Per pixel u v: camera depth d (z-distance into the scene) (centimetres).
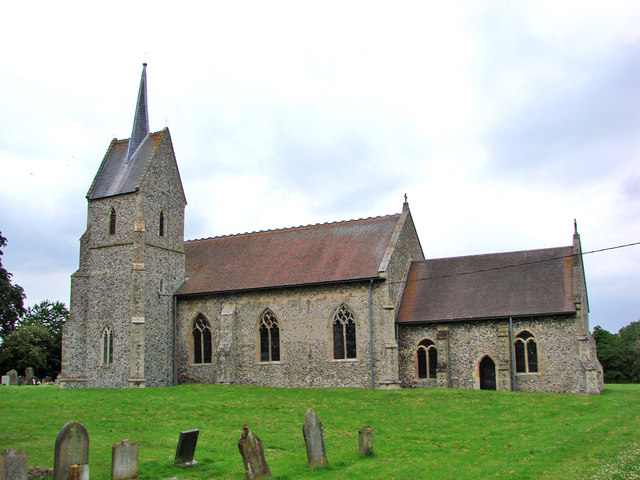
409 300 4194
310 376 4100
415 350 4006
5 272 4581
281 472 1736
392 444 2164
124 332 4284
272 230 5025
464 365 3859
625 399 3175
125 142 4906
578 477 1581
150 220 4506
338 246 4466
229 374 4288
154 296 4450
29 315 8450
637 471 1590
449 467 1783
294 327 4203
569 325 3656
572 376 3597
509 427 2492
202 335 4550
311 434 1800
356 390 3722
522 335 3775
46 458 1848
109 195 4550
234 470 1769
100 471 1712
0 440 2123
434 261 4478
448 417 2766
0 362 7025
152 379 4341
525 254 4222
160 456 1941
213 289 4497
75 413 2816
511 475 1650
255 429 2469
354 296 4053
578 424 2491
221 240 5181
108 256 4469
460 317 3881
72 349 4428
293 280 4250
